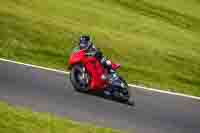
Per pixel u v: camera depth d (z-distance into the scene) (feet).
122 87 128.77
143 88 148.97
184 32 259.19
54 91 129.49
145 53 191.31
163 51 203.00
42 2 218.79
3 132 97.25
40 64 151.53
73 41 180.96
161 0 304.30
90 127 110.93
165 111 132.77
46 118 110.32
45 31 182.39
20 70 141.28
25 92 125.80
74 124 110.52
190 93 155.53
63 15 210.59
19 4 207.41
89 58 127.54
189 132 122.11
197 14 302.45
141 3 280.10
